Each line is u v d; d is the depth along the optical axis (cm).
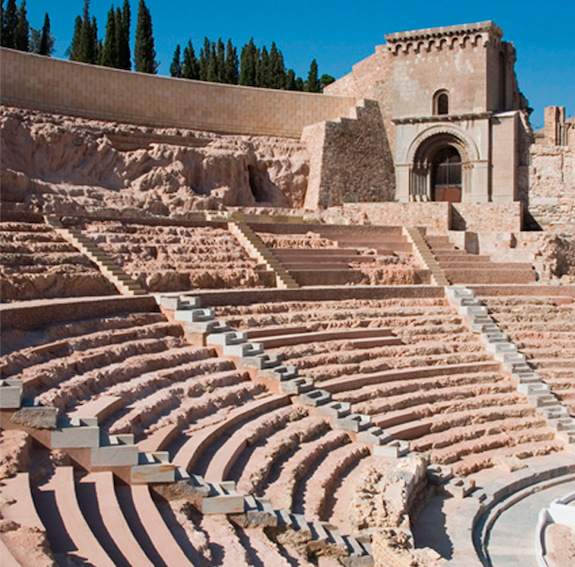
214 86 4306
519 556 1761
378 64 4700
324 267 3278
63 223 2730
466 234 3978
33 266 2327
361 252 3541
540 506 2086
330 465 1919
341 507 1738
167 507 1395
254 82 6044
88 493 1316
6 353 1711
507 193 4447
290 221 3941
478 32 4447
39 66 3697
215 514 1427
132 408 1750
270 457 1795
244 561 1266
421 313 3039
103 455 1399
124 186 3731
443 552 1709
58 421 1438
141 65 5394
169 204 3703
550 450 2436
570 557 1725
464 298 3169
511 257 3928
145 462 1430
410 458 2017
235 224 3256
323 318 2786
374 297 3070
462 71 4519
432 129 4559
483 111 4453
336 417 2141
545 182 4453
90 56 5178
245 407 2034
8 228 2492
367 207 4234
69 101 3809
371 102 4628
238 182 4100
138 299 2344
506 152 4441
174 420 1791
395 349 2700
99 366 1911
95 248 2630
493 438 2411
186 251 2930
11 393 1392
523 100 5059
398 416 2333
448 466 2175
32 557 995
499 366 2775
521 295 3372
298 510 1633
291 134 4547
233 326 2527
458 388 2609
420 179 4669
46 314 1981
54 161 3519
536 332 3066
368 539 1590
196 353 2217
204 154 3978
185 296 2486
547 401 2636
